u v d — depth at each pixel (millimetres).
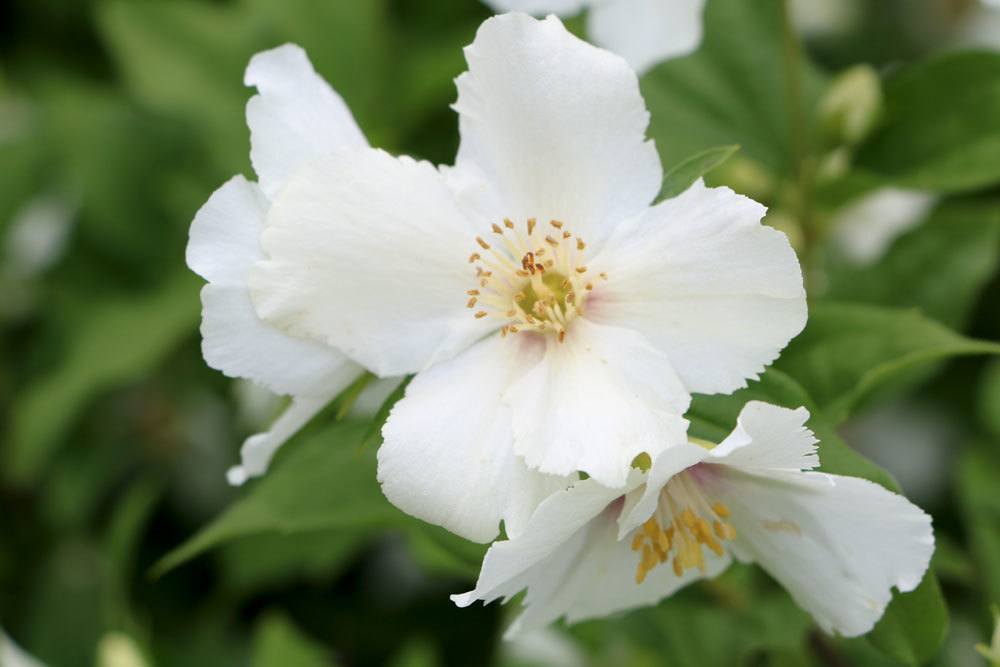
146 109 360
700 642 302
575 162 250
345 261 250
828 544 247
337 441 278
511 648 323
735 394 250
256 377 252
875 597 247
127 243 362
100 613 351
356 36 355
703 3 285
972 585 319
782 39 305
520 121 250
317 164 249
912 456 355
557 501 236
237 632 354
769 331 245
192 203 360
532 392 249
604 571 254
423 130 361
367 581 359
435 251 252
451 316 253
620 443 242
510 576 240
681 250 247
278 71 253
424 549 303
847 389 268
